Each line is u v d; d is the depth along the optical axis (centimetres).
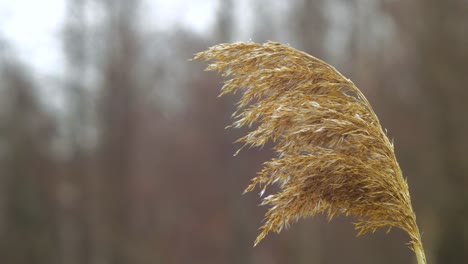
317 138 381
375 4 2191
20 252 2411
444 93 1959
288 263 2495
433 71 1972
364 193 381
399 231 2178
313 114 377
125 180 2723
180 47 2827
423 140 1981
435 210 1952
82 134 2583
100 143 2694
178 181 2988
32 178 2453
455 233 1925
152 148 2950
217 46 391
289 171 378
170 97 2955
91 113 2602
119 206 2691
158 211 2977
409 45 2047
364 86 2197
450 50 1961
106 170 2683
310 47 2372
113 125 2688
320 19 2373
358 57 2269
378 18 2230
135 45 2677
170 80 2911
